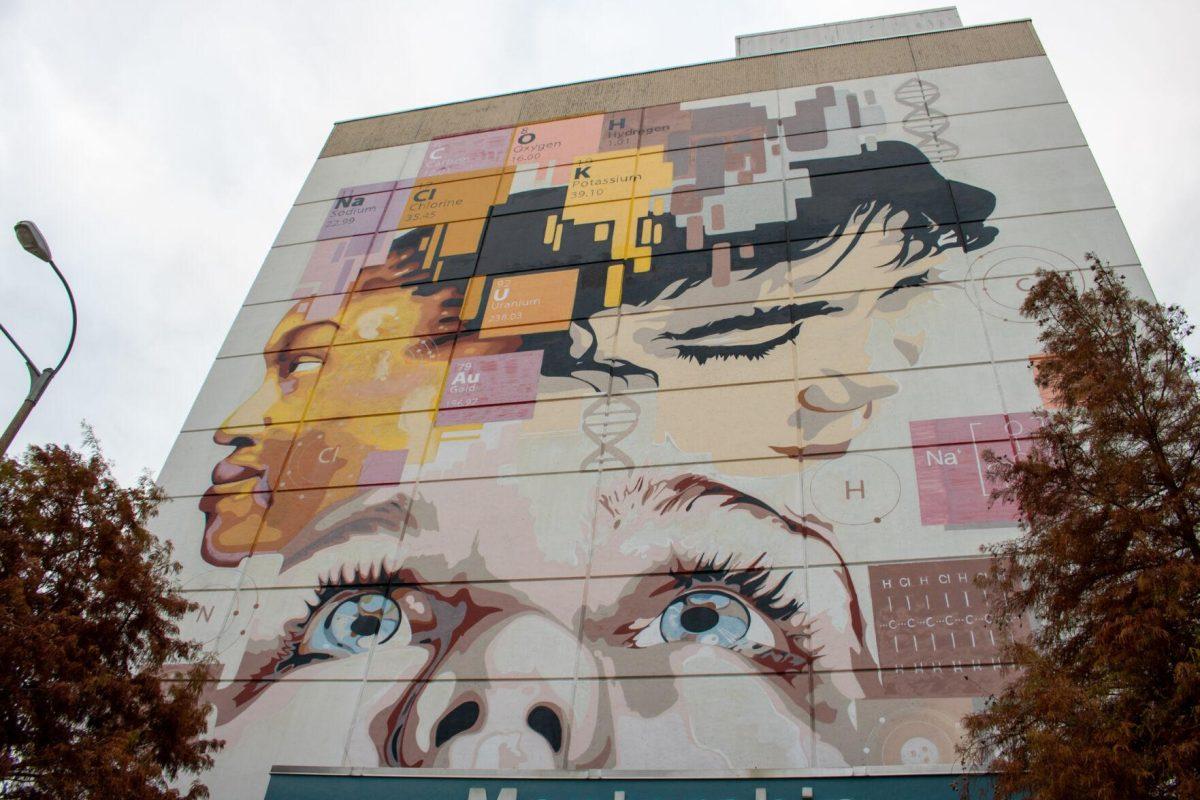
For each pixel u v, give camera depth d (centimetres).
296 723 2120
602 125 3391
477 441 2559
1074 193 2658
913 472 2195
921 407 2306
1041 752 1206
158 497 1881
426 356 2828
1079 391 1477
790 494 2227
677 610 2097
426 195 3362
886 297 2555
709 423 2414
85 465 1759
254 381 2922
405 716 2077
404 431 2645
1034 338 2362
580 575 2212
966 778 1521
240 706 2178
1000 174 2773
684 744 1895
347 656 2208
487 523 2370
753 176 3014
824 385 2411
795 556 2120
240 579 2428
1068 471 1460
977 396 2291
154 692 1636
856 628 1980
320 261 3253
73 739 1513
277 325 3075
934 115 3023
